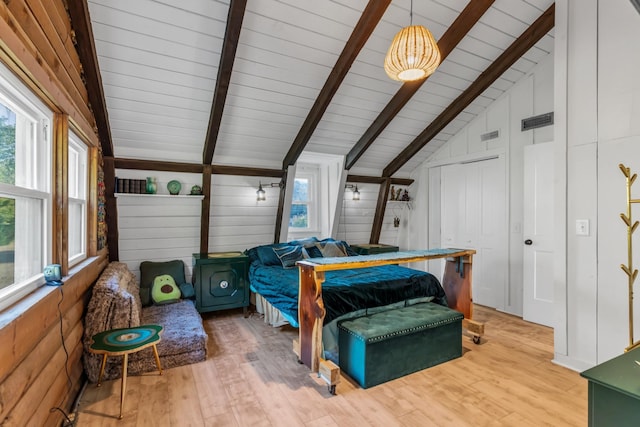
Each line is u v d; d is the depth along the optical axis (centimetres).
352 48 296
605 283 248
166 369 261
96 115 289
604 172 248
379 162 507
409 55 222
